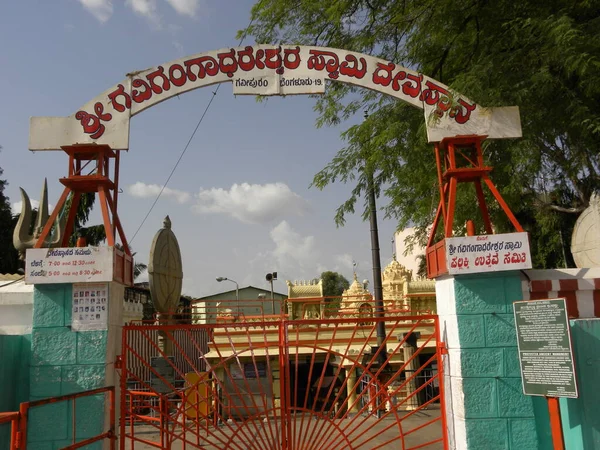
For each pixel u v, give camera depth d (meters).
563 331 5.41
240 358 16.06
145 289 23.42
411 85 6.89
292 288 18.72
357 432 10.58
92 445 5.62
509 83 8.25
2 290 6.60
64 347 5.82
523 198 12.53
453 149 6.71
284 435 6.42
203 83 6.69
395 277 20.28
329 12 11.09
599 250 8.16
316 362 17.52
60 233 8.17
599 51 7.78
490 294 6.12
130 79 6.58
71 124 6.44
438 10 9.77
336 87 12.22
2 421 4.21
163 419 8.14
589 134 8.80
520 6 8.95
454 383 6.16
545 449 5.99
